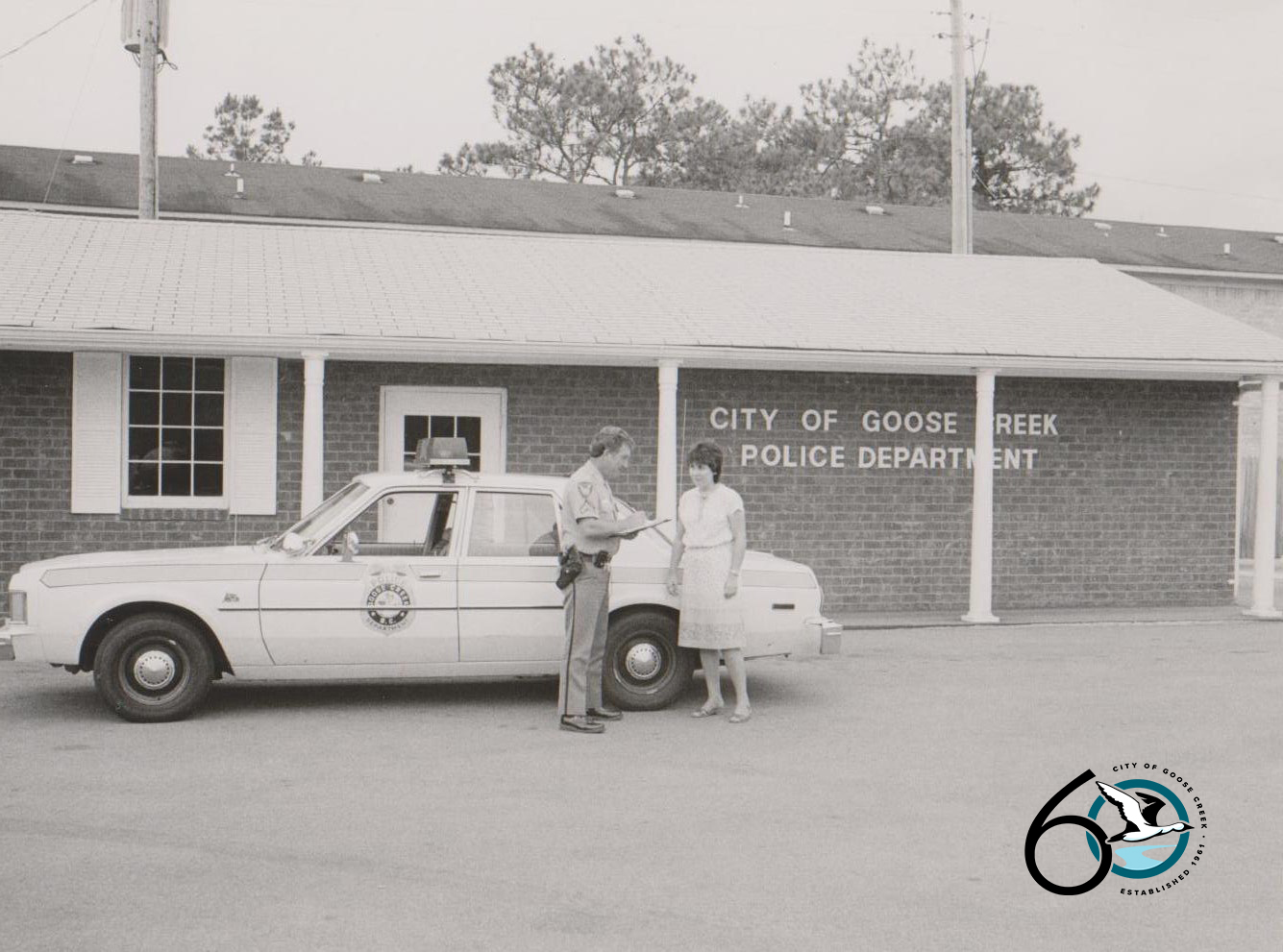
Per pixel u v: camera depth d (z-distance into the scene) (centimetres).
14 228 1580
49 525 1390
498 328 1379
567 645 894
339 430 1459
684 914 540
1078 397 1670
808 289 1694
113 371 1396
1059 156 5294
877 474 1606
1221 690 1066
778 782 759
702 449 919
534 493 956
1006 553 1653
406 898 555
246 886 570
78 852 615
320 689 1053
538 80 5166
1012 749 847
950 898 564
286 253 1612
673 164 5206
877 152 5112
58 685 1049
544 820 674
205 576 902
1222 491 1722
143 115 1995
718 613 919
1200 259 3244
